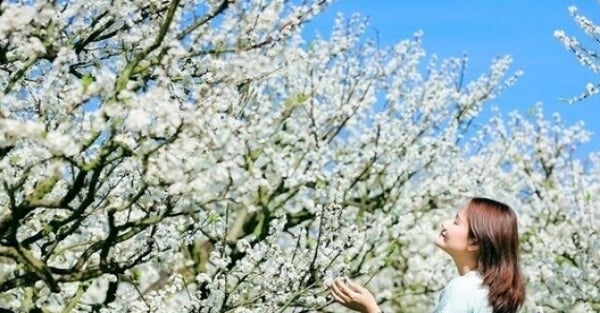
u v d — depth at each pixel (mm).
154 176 5207
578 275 12133
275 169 10328
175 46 5152
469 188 12711
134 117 4648
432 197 12695
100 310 7422
